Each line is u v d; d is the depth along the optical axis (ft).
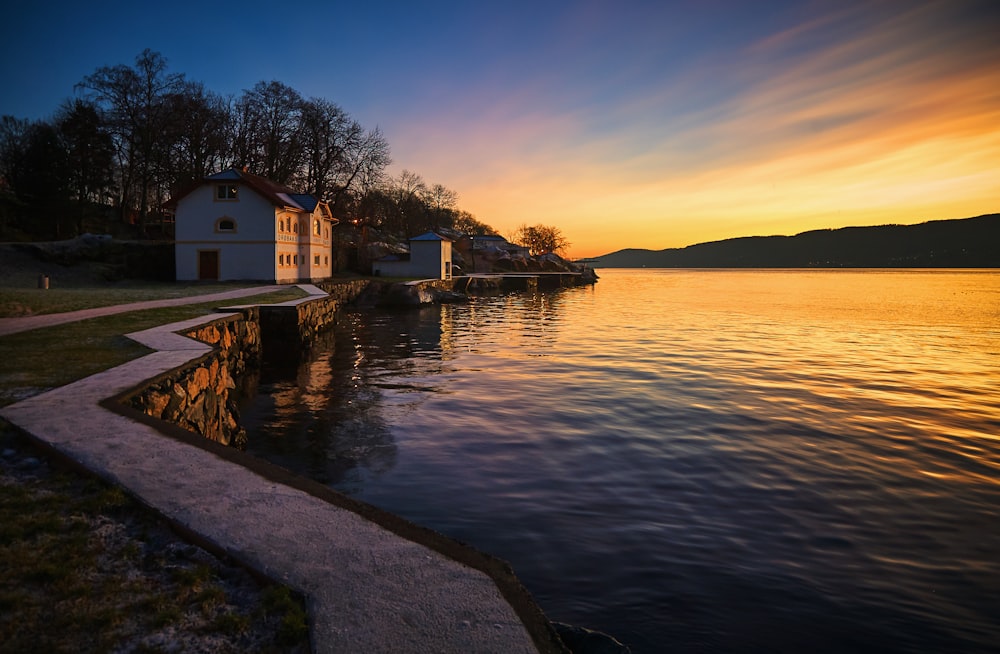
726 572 26.16
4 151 217.56
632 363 88.33
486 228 610.65
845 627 22.13
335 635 12.45
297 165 213.87
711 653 20.39
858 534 30.40
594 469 40.09
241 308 80.28
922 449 45.91
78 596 13.92
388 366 83.15
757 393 67.10
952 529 31.19
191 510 18.15
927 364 91.09
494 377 75.36
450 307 199.72
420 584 14.60
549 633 13.03
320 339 108.37
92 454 22.26
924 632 21.97
